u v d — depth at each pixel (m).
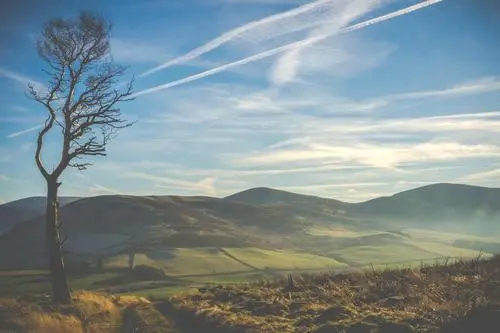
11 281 71.19
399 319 14.41
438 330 12.95
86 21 25.98
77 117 25.45
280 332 15.52
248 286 28.25
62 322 18.39
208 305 21.86
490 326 12.40
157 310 23.03
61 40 25.48
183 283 79.19
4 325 17.22
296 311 18.72
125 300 27.47
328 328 14.62
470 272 23.67
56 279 24.23
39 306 21.16
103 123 25.86
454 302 15.27
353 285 23.98
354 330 14.02
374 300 19.47
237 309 20.36
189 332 18.22
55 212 25.09
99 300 24.28
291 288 24.81
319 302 20.19
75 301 23.56
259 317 18.25
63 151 25.12
